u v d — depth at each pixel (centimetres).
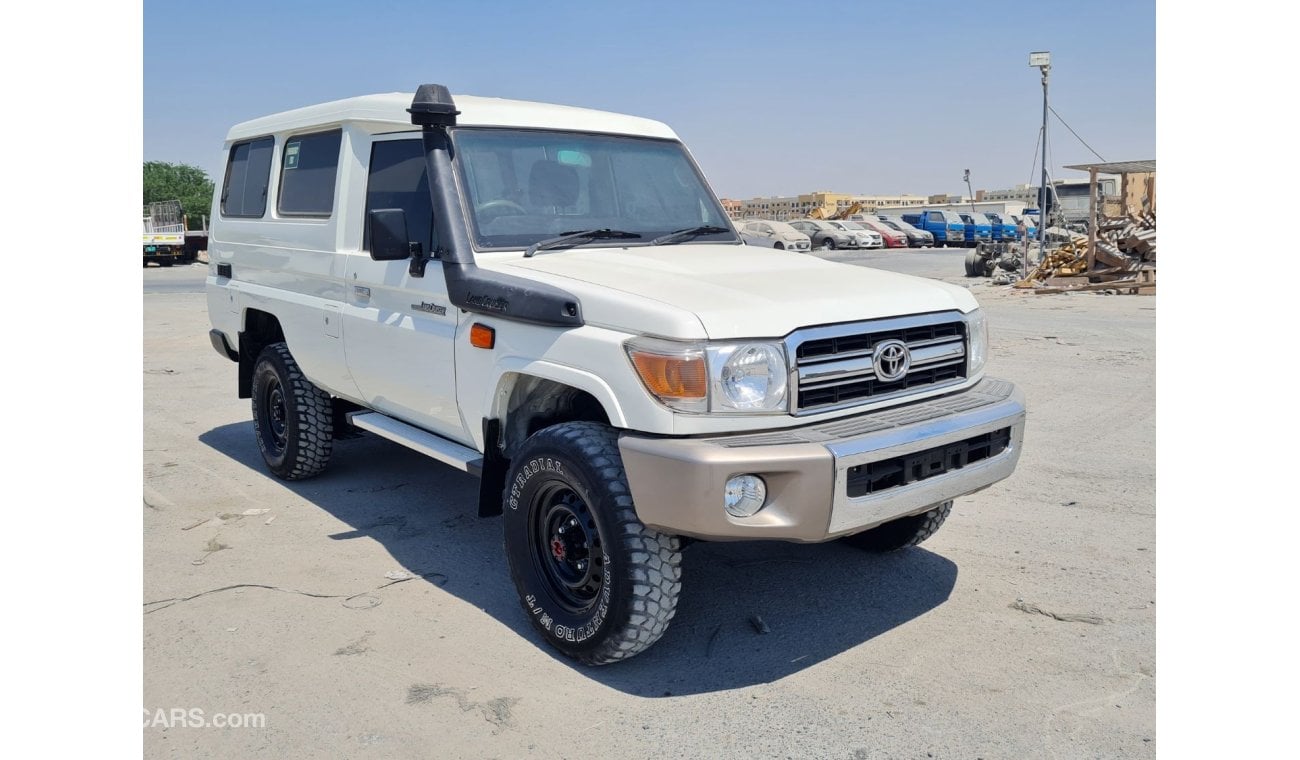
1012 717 346
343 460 699
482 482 438
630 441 356
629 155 521
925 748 328
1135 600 444
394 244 440
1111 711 348
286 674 383
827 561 501
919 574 480
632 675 383
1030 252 2742
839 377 376
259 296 629
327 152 567
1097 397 893
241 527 555
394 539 537
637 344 356
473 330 432
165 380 1053
